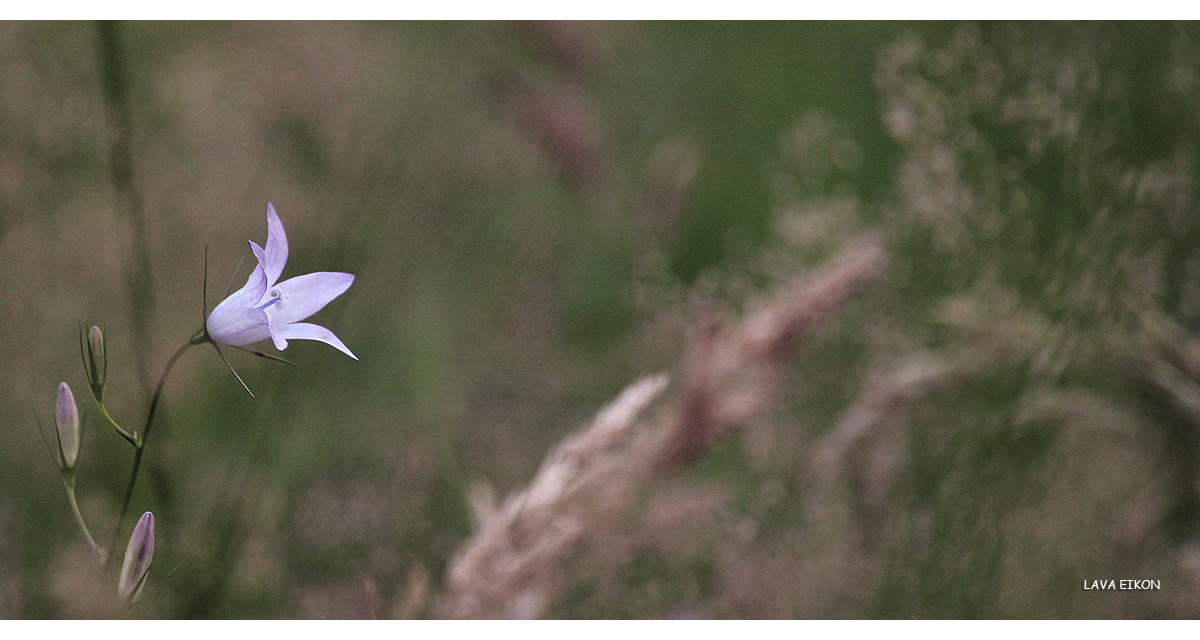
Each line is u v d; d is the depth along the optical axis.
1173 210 0.88
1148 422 0.88
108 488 0.89
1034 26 0.92
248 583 0.86
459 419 0.99
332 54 1.07
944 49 1.00
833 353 0.94
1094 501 0.88
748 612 0.86
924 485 0.88
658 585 0.86
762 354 0.84
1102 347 0.88
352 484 0.90
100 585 0.79
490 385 1.04
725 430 0.83
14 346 0.90
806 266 0.98
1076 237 0.89
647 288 1.05
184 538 0.86
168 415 0.89
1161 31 0.90
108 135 0.89
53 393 0.90
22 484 0.88
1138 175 0.88
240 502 0.87
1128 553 0.87
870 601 0.87
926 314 0.93
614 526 0.82
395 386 1.01
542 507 0.81
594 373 1.06
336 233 1.08
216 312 0.77
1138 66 0.90
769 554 0.87
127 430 0.89
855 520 0.88
